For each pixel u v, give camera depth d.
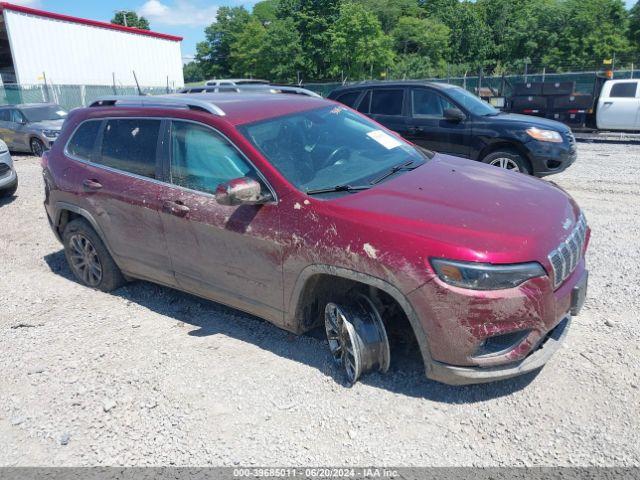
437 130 8.84
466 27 65.62
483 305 2.79
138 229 4.38
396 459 2.82
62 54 29.19
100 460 2.93
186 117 4.08
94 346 4.10
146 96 4.79
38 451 3.03
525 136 8.03
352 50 50.31
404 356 3.66
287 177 3.55
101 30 31.14
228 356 3.84
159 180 4.20
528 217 3.16
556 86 15.23
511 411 3.11
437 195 3.38
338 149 4.01
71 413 3.33
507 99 16.36
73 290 5.22
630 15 55.44
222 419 3.19
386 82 9.55
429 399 3.25
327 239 3.21
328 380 3.49
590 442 2.85
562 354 3.61
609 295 4.46
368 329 3.25
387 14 69.75
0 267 6.00
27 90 26.23
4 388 3.63
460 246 2.85
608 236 6.07
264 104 4.29
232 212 3.69
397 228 3.02
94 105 5.06
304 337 4.03
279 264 3.48
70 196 4.87
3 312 4.80
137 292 5.07
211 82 17.05
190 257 4.07
